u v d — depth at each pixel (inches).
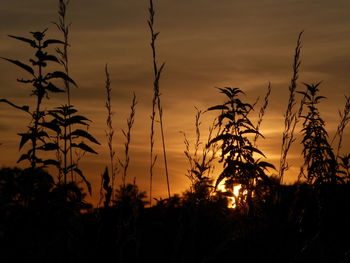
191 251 101.7
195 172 123.4
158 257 101.0
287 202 121.2
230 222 115.0
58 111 130.2
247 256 101.5
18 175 118.0
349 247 106.3
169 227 110.0
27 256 101.8
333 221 120.7
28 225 107.8
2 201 113.0
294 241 107.0
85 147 124.4
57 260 99.7
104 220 106.0
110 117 126.2
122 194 112.0
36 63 129.8
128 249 103.7
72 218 105.0
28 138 124.0
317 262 99.7
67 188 115.3
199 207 115.8
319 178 171.9
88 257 97.4
